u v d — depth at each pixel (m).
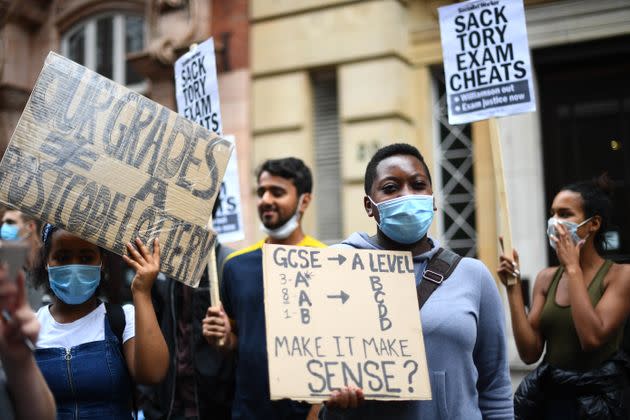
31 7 9.23
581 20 6.23
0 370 1.95
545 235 6.23
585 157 6.40
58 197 2.73
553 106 6.54
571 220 3.42
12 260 1.78
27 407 1.92
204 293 3.82
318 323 2.47
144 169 2.86
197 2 7.66
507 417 2.59
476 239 6.73
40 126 2.75
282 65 7.36
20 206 2.69
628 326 3.39
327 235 7.30
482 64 3.76
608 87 6.37
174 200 2.88
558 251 3.29
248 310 3.49
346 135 7.00
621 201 6.23
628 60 6.30
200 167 2.94
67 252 2.84
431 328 2.50
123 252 2.78
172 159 2.90
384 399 2.38
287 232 4.04
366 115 6.92
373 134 6.89
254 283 3.54
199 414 3.75
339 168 7.31
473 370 2.52
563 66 6.51
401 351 2.46
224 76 7.58
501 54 3.72
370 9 6.98
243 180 7.37
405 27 7.09
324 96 7.48
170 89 7.70
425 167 2.71
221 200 4.26
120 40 9.00
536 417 3.33
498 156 3.66
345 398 2.35
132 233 2.80
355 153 6.94
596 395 3.17
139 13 8.88
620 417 3.15
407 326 2.50
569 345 3.28
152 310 2.75
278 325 2.44
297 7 7.30
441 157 7.00
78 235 2.73
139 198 2.83
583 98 6.45
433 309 2.53
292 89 7.32
